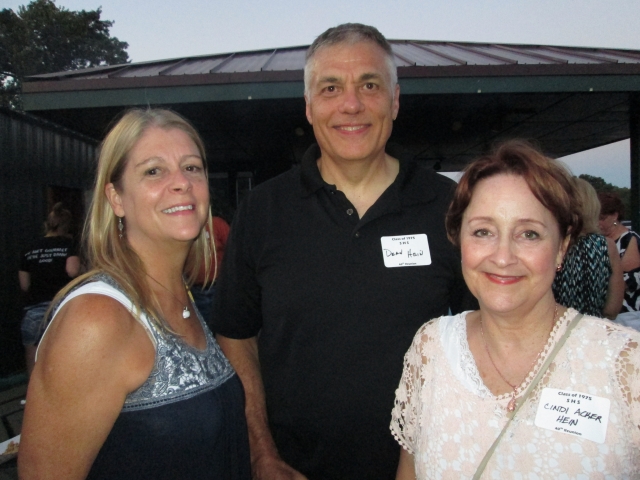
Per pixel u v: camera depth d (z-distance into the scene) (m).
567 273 2.51
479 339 1.31
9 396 4.78
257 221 1.91
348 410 1.72
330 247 1.79
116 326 1.16
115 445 1.19
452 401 1.25
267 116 5.20
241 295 1.96
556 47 6.49
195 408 1.26
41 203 5.77
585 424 1.07
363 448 1.74
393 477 1.76
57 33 24.59
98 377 1.12
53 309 1.23
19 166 5.39
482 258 1.19
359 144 1.81
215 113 5.01
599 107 5.04
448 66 3.96
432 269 1.76
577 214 1.18
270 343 1.84
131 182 1.33
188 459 1.23
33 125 5.64
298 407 1.78
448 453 1.22
